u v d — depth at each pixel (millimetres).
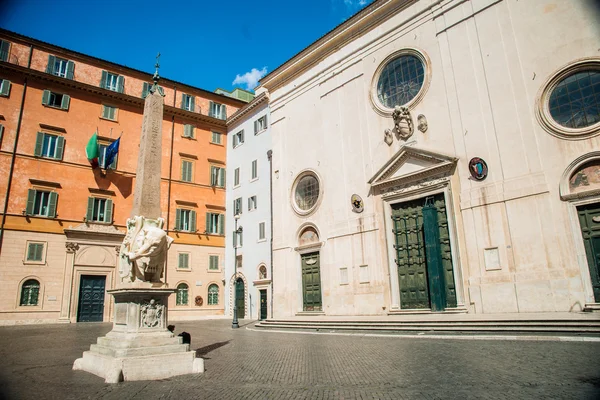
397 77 23141
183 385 7609
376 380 7512
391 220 22016
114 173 32094
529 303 16250
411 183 21094
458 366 8477
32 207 28203
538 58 17578
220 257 36156
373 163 23234
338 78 26172
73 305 28453
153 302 9344
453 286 18938
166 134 35688
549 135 16797
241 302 33156
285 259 27484
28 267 27344
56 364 10320
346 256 23500
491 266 17516
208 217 36312
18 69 29062
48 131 29906
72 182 30141
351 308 22688
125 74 34594
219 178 37750
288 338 16734
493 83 18750
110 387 7480
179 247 34250
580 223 15734
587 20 16500
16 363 10492
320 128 26953
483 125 18781
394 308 20938
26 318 26672
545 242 16281
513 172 17547
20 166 28297
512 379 7020
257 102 34312
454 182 19375
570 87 16641
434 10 21578
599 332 11680
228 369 9383
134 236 10000
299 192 27797
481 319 14984
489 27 19281
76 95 31578
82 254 29484
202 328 23453
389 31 23656
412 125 21453
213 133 38375
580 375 7031
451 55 20469
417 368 8492
